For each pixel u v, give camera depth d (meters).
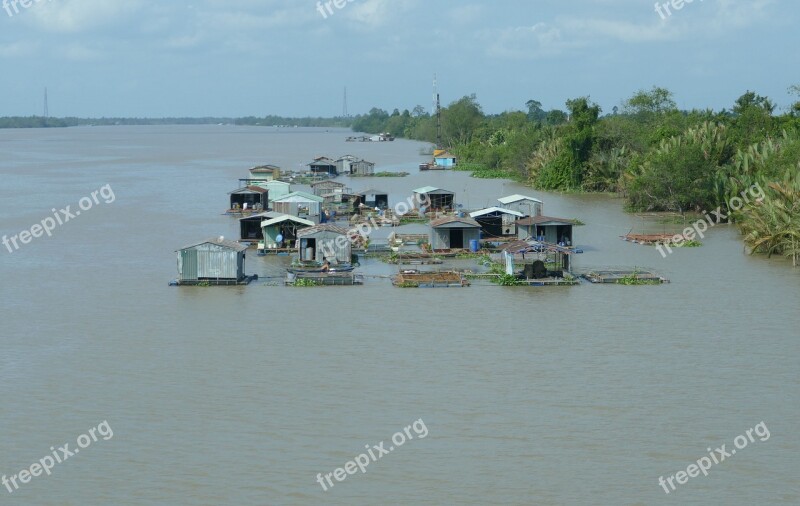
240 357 57.47
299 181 180.62
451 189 167.38
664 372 54.12
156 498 39.19
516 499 39.00
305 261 86.19
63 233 107.94
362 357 57.31
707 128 140.88
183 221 118.69
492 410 48.41
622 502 38.75
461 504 38.56
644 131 167.88
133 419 47.44
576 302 71.56
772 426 46.19
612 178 158.88
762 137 146.50
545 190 165.75
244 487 40.09
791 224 89.56
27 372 54.69
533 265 79.19
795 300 71.44
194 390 51.56
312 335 62.28
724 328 63.44
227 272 77.94
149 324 65.25
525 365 55.62
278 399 50.16
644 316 66.94
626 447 43.94
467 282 78.19
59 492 39.78
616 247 98.25
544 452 43.41
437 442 44.59
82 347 59.69
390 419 47.31
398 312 68.50
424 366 55.53
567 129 170.25
